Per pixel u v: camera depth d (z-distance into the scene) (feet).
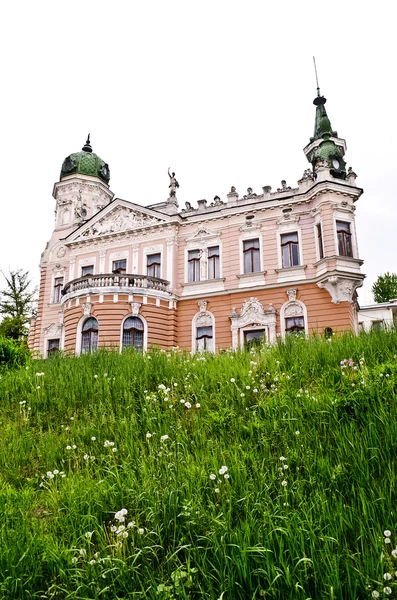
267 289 80.43
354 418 20.58
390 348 28.60
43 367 36.94
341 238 77.20
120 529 13.93
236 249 85.51
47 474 18.63
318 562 12.23
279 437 20.18
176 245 90.07
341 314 73.61
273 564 12.31
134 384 29.14
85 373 32.50
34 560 13.79
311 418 20.84
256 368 28.63
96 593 12.60
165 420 23.11
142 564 13.74
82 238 98.73
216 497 16.08
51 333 98.22
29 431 25.22
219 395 25.39
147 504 16.14
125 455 20.35
